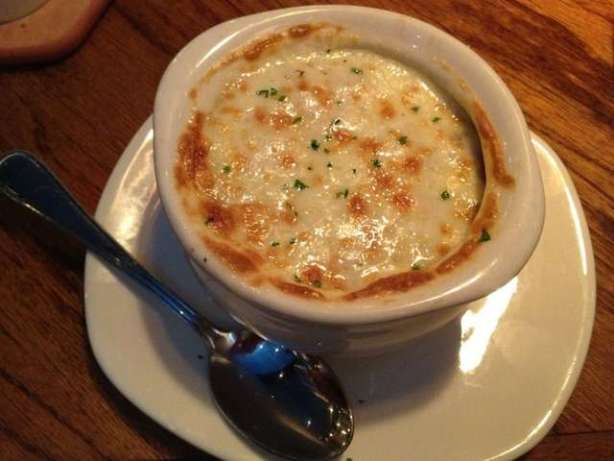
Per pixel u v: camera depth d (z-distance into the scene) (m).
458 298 0.21
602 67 0.35
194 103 0.26
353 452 0.24
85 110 0.33
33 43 0.34
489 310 0.27
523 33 0.36
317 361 0.26
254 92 0.27
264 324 0.24
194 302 0.28
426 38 0.27
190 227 0.23
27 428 0.26
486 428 0.25
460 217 0.25
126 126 0.33
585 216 0.31
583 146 0.33
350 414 0.25
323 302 0.21
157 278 0.28
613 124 0.33
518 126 0.24
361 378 0.26
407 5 0.37
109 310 0.27
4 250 0.29
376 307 0.21
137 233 0.29
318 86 0.28
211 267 0.22
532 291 0.27
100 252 0.27
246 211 0.25
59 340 0.27
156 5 0.37
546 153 0.30
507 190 0.23
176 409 0.25
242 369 0.26
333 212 0.25
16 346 0.27
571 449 0.26
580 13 0.37
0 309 0.28
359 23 0.28
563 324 0.27
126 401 0.26
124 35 0.36
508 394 0.25
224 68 0.27
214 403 0.25
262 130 0.27
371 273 0.24
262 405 0.25
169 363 0.26
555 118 0.33
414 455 0.24
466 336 0.26
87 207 0.31
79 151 0.32
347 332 0.22
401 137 0.27
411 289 0.22
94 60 0.35
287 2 0.37
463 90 0.26
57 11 0.35
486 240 0.23
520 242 0.22
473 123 0.27
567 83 0.35
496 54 0.36
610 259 0.30
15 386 0.26
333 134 0.27
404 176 0.26
